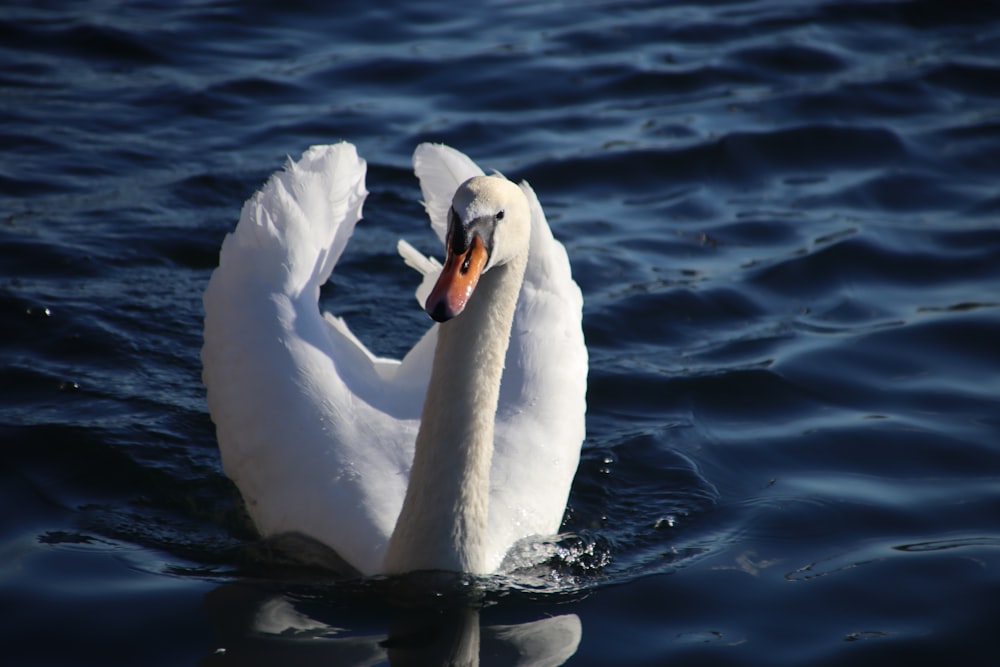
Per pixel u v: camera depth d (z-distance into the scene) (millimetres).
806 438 13344
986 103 21344
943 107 21188
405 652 9539
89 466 12305
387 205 18016
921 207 18469
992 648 9766
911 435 13320
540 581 10766
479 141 19625
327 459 11289
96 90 20469
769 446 13234
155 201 17406
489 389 10055
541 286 12930
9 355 14000
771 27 23859
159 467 12453
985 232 17641
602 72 21922
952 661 9602
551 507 11539
